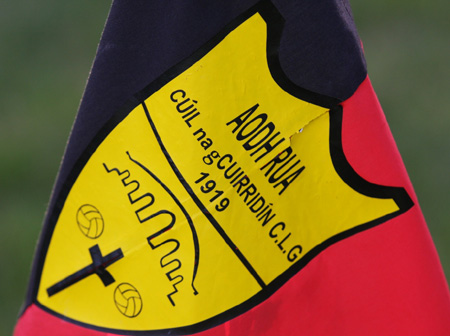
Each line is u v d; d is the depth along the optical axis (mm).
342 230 1647
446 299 1662
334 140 1609
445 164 5254
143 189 1589
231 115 1586
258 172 1602
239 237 1605
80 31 6965
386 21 6918
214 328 1603
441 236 4680
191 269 1594
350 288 1650
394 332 1650
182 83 1577
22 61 6609
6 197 5078
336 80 1587
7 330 4145
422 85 6051
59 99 6059
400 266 1644
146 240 1593
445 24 6824
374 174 1624
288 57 1577
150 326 1598
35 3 7293
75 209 1591
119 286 1596
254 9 1563
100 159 1586
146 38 1567
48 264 1596
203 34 1565
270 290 1628
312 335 1649
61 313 1595
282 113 1592
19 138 5578
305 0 1562
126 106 1580
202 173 1588
